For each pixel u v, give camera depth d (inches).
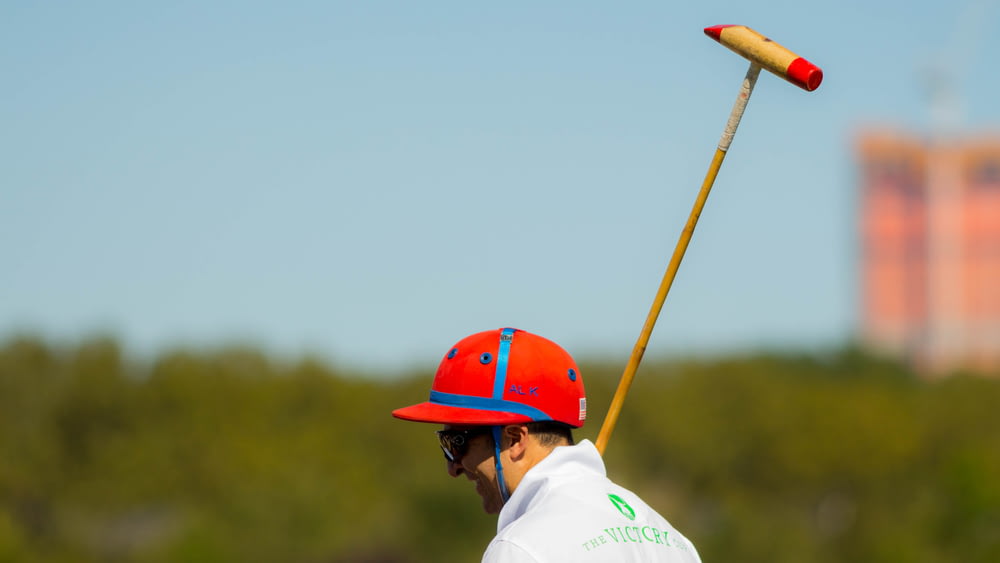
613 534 486.9
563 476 511.5
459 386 534.0
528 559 470.6
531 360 533.0
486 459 535.8
